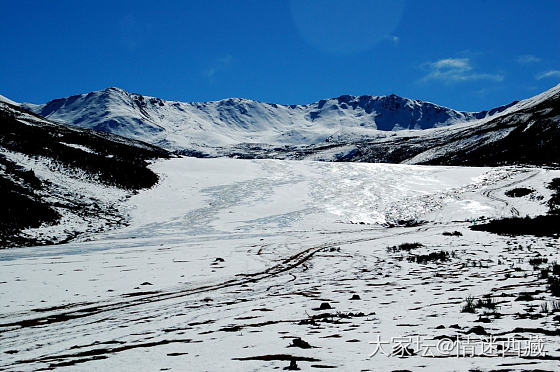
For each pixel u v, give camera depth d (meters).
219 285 16.89
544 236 30.89
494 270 17.19
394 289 14.15
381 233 39.81
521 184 63.78
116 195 52.56
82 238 37.09
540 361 5.75
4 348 8.75
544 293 11.65
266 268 21.47
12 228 34.38
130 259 25.19
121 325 10.55
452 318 9.11
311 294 13.98
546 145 134.38
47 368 6.83
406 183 67.44
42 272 20.50
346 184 66.00
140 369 6.38
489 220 46.69
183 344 8.06
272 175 69.94
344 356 6.49
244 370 5.98
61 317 11.85
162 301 13.85
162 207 51.56
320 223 47.72
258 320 10.16
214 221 47.06
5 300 14.27
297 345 7.27
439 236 34.53
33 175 45.94
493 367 5.54
